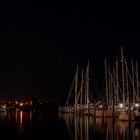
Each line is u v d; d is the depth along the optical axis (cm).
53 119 8462
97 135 4788
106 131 5266
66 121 7581
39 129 5694
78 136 4712
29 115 11231
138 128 5622
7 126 6322
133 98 7400
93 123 6750
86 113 9694
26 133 5084
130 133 4966
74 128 5834
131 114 6638
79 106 10519
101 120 7456
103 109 8150
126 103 7100
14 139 4419
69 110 12494
